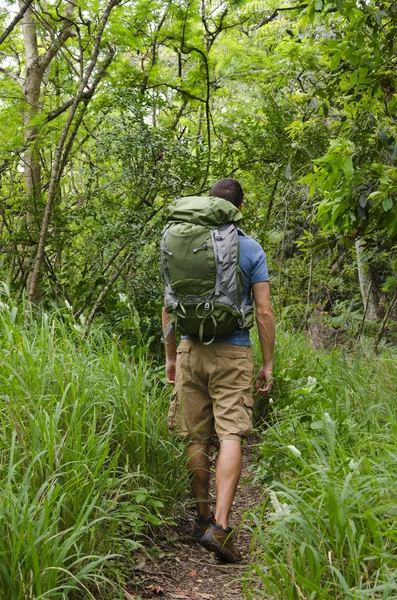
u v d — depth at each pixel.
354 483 2.57
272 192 8.41
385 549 2.25
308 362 6.53
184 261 3.12
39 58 7.50
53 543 2.34
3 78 7.90
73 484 2.62
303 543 2.24
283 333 7.89
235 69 8.62
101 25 5.96
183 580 2.87
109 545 2.71
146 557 3.01
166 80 7.93
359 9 4.56
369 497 2.50
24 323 4.54
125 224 5.91
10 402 2.97
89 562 2.55
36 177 7.10
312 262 10.19
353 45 4.74
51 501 2.41
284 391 5.24
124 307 5.64
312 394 3.93
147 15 7.48
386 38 4.78
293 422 3.59
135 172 6.11
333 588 2.25
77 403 3.11
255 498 3.97
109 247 5.93
